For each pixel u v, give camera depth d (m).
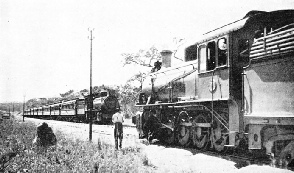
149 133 16.27
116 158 10.09
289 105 7.52
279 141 8.09
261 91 8.42
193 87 12.95
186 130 13.44
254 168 7.08
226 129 10.86
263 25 9.84
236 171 7.70
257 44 8.69
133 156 10.73
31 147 11.54
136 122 17.31
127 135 19.16
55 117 55.81
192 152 11.80
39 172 7.93
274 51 7.93
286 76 7.62
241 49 10.48
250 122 8.78
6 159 9.16
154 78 17.02
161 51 18.02
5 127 20.72
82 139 15.51
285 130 7.78
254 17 9.49
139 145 13.89
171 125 14.56
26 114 83.69
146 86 17.64
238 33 10.30
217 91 10.88
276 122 7.84
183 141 13.50
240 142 10.98
